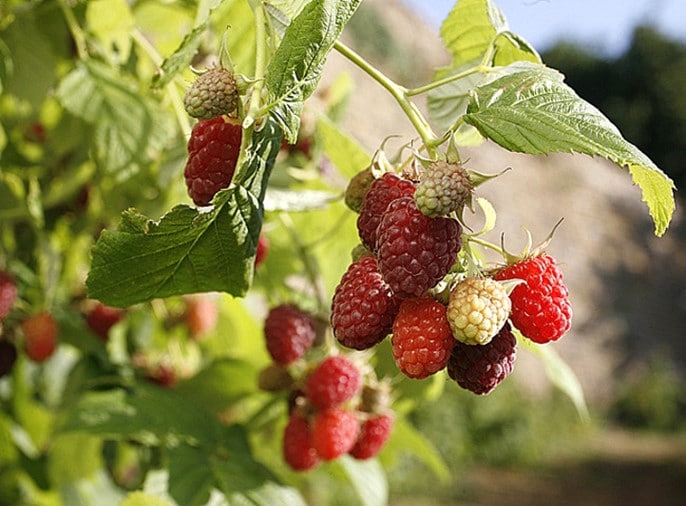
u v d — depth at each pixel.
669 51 5.56
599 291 3.92
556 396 3.37
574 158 4.46
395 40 3.85
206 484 0.45
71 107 0.47
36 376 0.64
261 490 0.46
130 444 0.55
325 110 0.63
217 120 0.30
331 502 1.83
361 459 0.47
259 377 0.48
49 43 0.48
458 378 0.29
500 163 3.78
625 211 4.38
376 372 0.48
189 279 0.32
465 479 2.63
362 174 0.32
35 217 0.52
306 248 0.50
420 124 0.30
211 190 0.30
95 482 0.63
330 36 0.27
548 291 0.29
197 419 0.49
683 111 5.41
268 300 0.56
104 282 0.31
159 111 0.49
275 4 0.30
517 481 2.76
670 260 4.34
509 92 0.28
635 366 3.86
